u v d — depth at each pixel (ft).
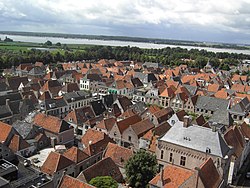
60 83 538.88
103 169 206.39
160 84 544.21
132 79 575.38
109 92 534.37
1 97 378.53
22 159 232.94
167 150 231.71
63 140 299.17
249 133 311.27
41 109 368.48
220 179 192.44
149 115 347.36
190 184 172.14
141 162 202.59
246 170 266.98
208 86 540.52
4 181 169.58
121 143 292.81
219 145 212.84
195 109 429.79
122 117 350.02
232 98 450.71
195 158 219.00
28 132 279.49
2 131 264.11
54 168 211.00
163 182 182.91
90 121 332.80
